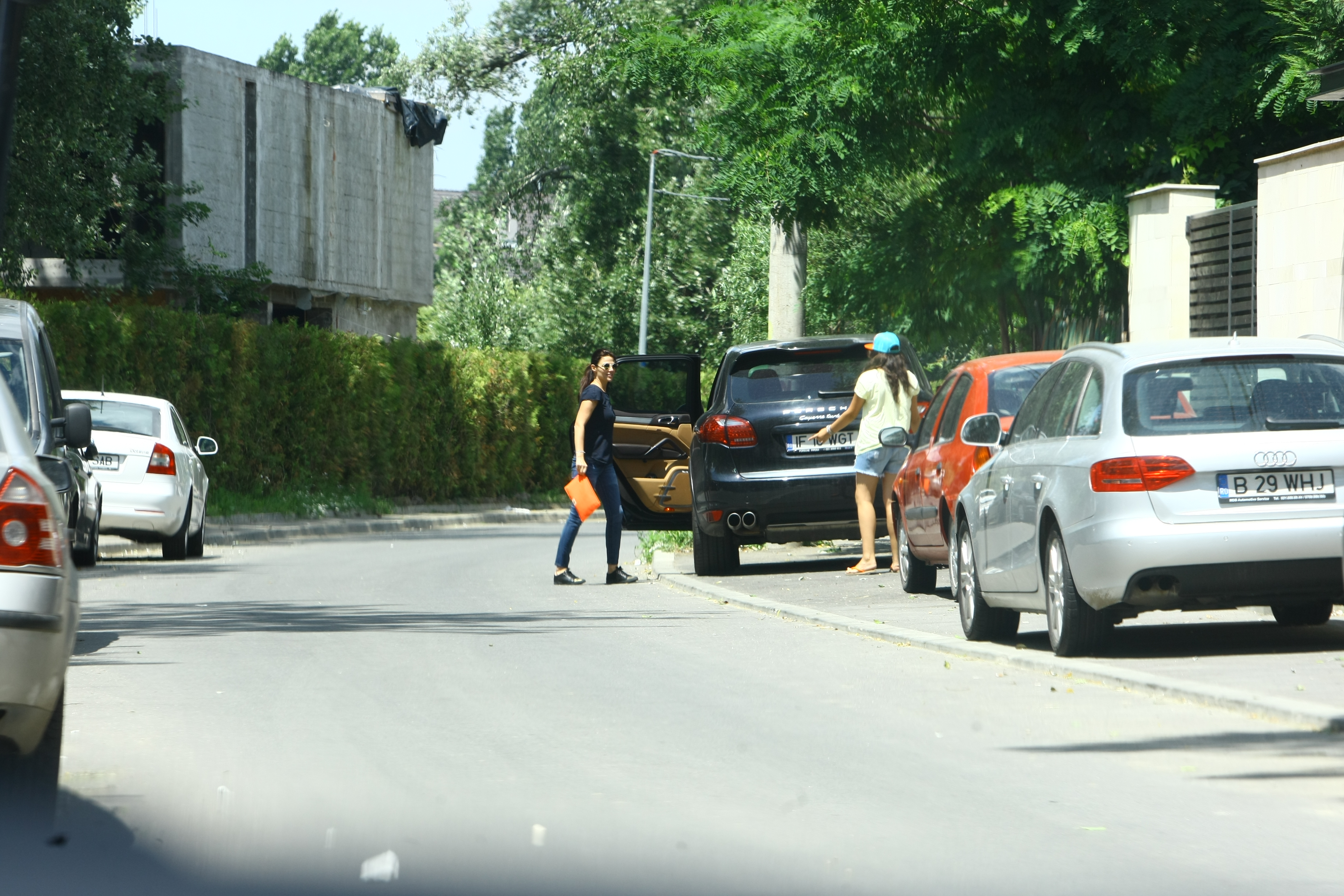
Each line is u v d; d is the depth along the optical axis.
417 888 8.47
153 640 19.77
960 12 39.88
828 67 41.88
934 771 11.55
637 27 46.66
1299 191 27.25
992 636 19.09
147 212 63.59
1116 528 15.75
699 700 14.91
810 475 27.97
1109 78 39.38
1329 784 10.83
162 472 35.44
